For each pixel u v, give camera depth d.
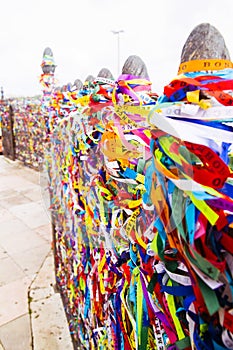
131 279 0.72
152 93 0.82
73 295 1.72
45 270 2.88
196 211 0.37
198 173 0.38
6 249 3.39
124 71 0.86
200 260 0.36
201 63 0.46
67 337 1.99
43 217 4.32
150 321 0.59
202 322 0.38
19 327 2.13
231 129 0.40
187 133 0.39
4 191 5.70
